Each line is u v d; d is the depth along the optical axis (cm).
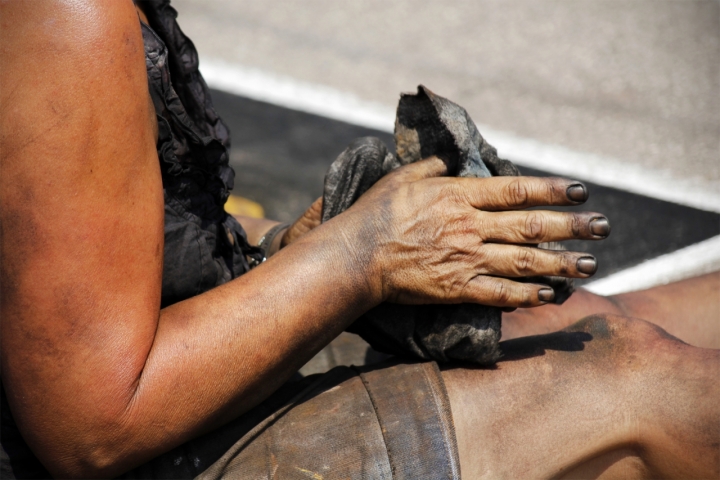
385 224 308
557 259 299
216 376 281
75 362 257
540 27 1285
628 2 1383
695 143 921
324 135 950
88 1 254
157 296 275
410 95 333
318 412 312
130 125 263
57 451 270
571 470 321
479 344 318
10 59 249
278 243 448
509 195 302
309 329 296
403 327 330
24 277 251
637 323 341
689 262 684
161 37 336
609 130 957
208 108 356
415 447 300
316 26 1288
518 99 1044
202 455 302
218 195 340
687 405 304
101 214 255
